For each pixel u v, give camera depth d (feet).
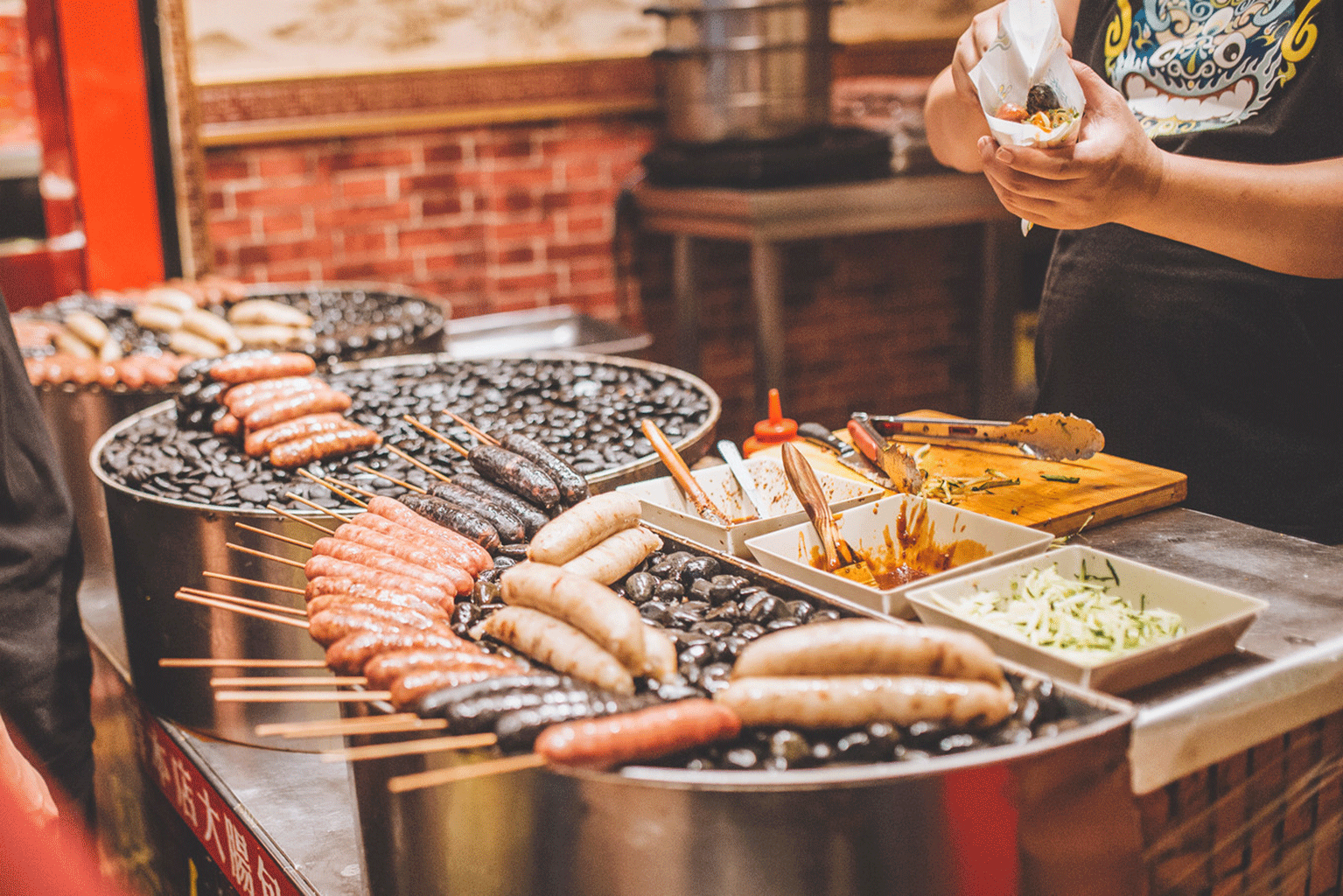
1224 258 5.09
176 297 9.89
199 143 11.71
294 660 5.25
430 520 4.82
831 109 12.49
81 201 11.37
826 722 3.14
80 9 10.89
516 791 3.20
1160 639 3.62
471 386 7.10
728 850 2.98
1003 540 4.36
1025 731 3.09
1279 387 5.01
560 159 13.50
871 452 5.19
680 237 13.34
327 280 12.77
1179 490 4.96
